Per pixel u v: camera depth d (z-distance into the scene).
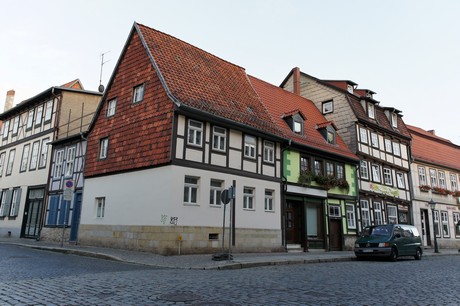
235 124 18.19
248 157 19.08
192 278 9.31
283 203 20.59
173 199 15.55
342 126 28.05
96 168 20.36
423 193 33.84
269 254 17.67
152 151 16.88
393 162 31.20
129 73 20.03
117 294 6.89
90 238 19.42
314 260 15.39
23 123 30.06
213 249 16.64
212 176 17.17
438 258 20.91
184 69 19.23
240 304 6.37
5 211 28.88
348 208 25.41
